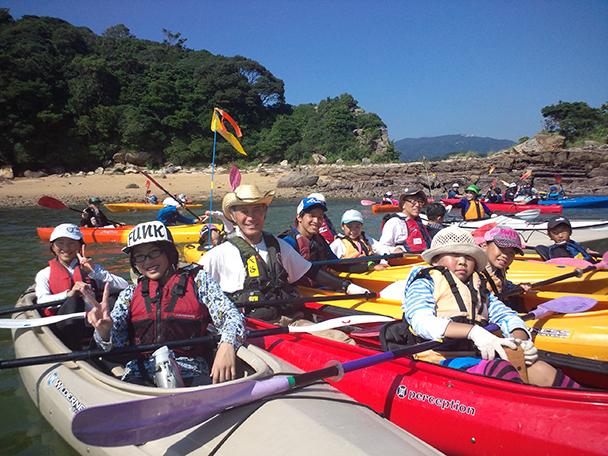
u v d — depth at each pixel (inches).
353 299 188.1
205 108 2160.4
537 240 369.4
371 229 567.8
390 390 125.5
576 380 141.1
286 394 107.2
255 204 165.5
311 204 207.5
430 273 125.0
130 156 1881.2
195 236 461.7
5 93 1620.3
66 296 168.6
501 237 162.6
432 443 116.4
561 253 249.3
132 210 822.5
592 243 396.5
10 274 334.6
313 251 211.8
